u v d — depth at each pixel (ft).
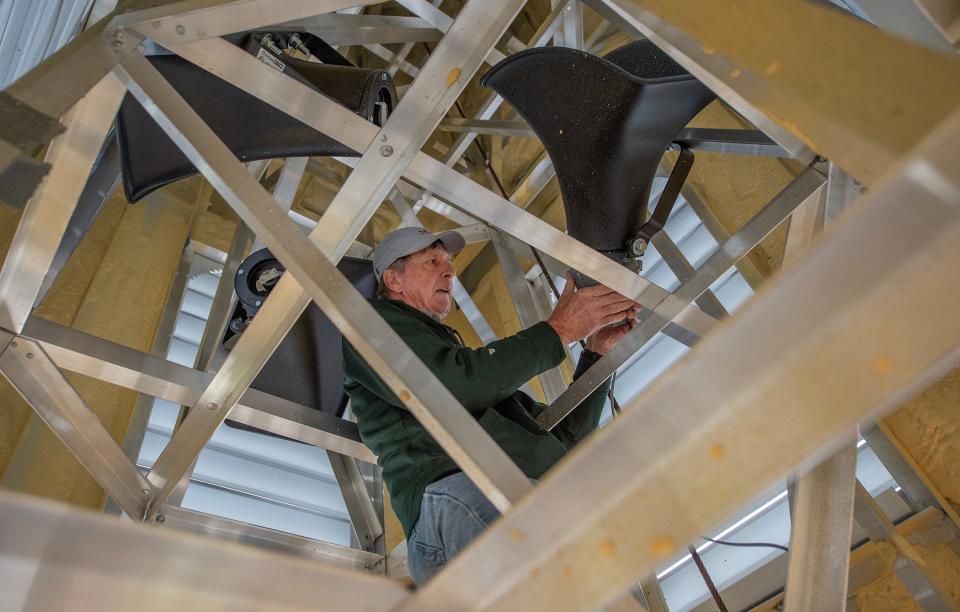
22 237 4.55
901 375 2.14
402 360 3.12
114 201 11.16
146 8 4.43
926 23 2.96
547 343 5.76
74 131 4.50
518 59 5.82
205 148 3.83
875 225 2.07
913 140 2.22
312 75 6.14
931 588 6.05
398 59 11.69
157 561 2.49
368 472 9.61
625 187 6.16
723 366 2.31
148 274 10.69
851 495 3.36
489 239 9.73
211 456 9.58
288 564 2.62
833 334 2.15
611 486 2.50
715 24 2.80
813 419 2.26
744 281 8.95
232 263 10.00
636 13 3.21
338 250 4.65
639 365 9.56
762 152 6.22
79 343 5.60
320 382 7.80
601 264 5.57
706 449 2.38
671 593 7.84
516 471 2.90
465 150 11.38
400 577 7.56
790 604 3.30
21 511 2.33
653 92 5.67
